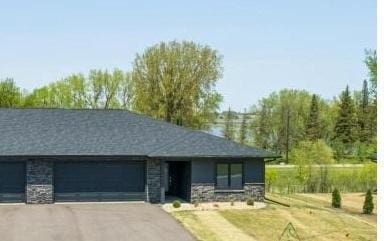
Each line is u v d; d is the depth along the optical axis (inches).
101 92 3587.6
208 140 1542.8
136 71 2977.4
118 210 1360.7
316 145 2492.6
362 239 1156.5
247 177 1498.5
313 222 1304.1
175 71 2933.1
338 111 4375.0
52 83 3668.8
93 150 1471.5
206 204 1453.0
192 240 1051.3
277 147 4505.4
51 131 1545.3
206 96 2974.9
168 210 1363.2
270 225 1238.3
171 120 2955.2
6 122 1565.0
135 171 1504.7
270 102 4675.2
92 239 1055.6
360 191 2151.8
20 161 1449.3
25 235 1082.1
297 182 2237.9
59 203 1461.6
